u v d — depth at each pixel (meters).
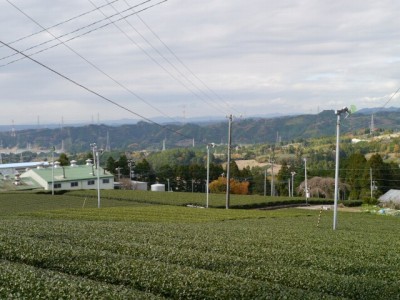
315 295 16.70
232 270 20.61
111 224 38.12
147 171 149.62
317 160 163.62
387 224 52.09
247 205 77.50
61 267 18.91
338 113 39.44
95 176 118.31
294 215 62.19
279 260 23.80
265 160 177.00
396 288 18.77
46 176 113.75
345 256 26.23
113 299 14.30
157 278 17.53
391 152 156.38
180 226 38.84
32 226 31.91
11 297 13.87
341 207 86.06
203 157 172.25
